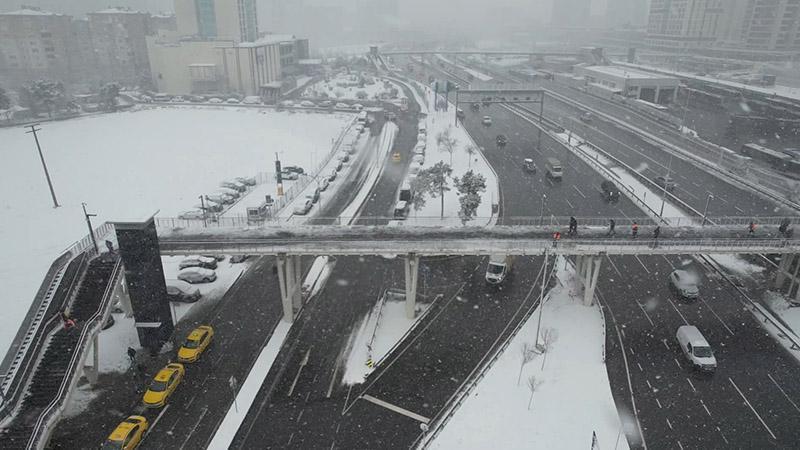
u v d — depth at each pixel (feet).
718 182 278.26
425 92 541.34
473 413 125.39
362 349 149.79
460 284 184.65
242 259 203.72
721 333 157.28
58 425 122.11
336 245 157.69
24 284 180.65
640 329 159.33
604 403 128.77
